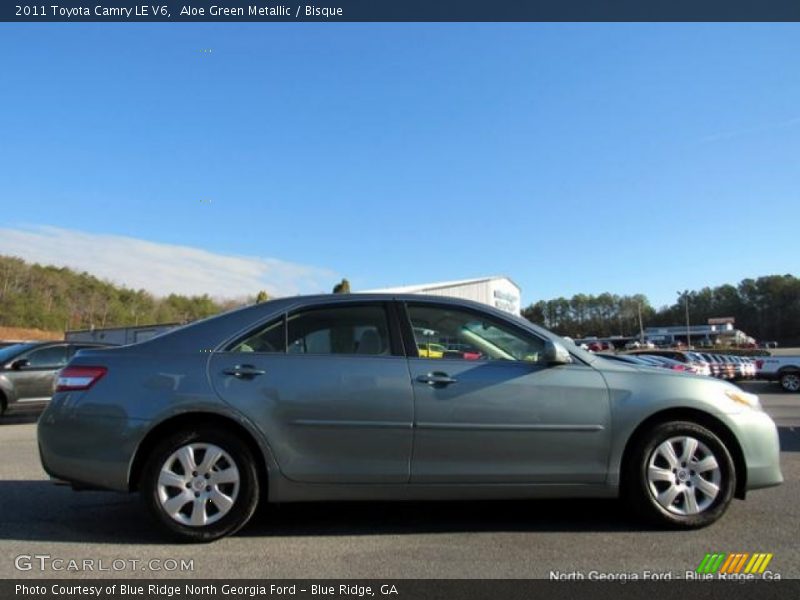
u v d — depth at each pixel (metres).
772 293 128.88
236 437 4.36
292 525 4.73
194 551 4.16
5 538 4.45
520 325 4.73
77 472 4.34
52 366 12.60
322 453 4.36
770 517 4.87
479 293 43.38
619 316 156.12
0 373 12.02
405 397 4.40
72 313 84.94
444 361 4.55
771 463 4.70
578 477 4.47
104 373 4.43
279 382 4.39
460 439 4.40
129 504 5.38
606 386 4.54
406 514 5.01
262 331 4.61
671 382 4.63
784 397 19.31
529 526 4.68
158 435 4.38
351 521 4.83
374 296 4.77
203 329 4.61
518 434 4.43
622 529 4.58
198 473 4.31
